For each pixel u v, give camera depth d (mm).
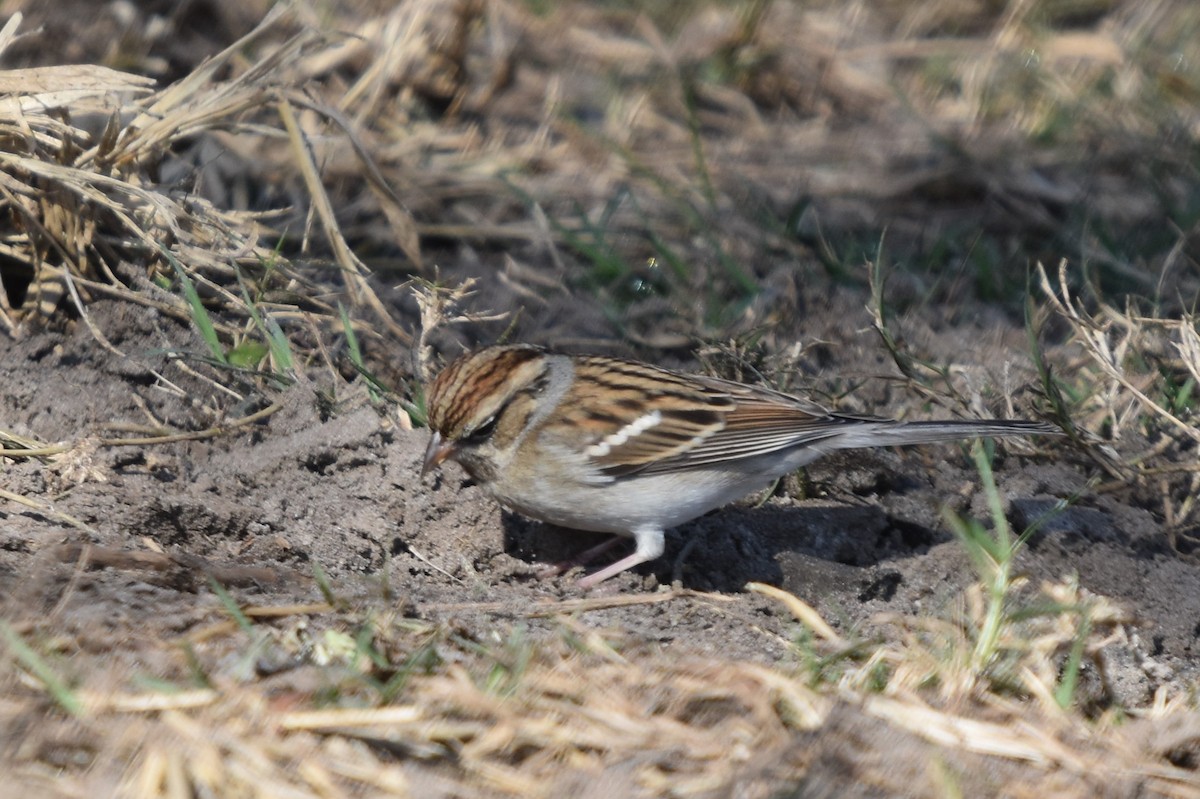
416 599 9055
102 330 10797
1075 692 8109
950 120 16797
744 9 17422
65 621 7500
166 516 9273
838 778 6660
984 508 10703
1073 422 11055
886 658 7957
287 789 6312
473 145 15453
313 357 11336
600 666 7617
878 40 18219
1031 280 13945
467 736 6809
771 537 10438
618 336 12891
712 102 17016
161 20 15406
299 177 13891
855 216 14945
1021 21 18188
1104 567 9961
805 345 12383
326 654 7480
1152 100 16828
